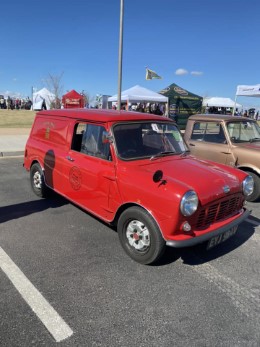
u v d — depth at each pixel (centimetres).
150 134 436
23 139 1451
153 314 291
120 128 412
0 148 1168
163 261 386
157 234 346
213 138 692
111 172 395
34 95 3616
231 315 294
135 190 361
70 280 339
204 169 402
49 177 540
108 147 406
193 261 390
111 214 403
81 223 491
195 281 347
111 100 2033
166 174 371
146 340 260
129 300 310
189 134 741
